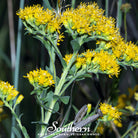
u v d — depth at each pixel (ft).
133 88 5.02
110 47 4.13
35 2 4.32
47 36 4.04
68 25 4.02
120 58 4.11
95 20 4.04
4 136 4.79
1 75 5.14
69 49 4.28
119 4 4.50
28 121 4.63
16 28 4.96
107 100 4.54
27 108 4.69
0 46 5.56
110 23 4.08
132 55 4.08
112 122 4.59
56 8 4.15
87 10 4.04
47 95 4.00
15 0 4.86
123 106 4.81
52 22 4.02
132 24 5.21
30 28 4.06
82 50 4.34
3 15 5.72
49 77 4.01
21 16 4.05
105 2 4.45
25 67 4.76
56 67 4.25
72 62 4.02
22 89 4.73
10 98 4.03
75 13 4.04
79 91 4.87
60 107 4.28
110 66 4.03
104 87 4.56
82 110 4.06
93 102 4.85
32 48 4.71
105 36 4.06
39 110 4.21
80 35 4.04
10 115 4.74
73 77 4.02
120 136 4.62
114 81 4.50
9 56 5.57
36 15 4.02
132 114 4.63
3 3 5.71
